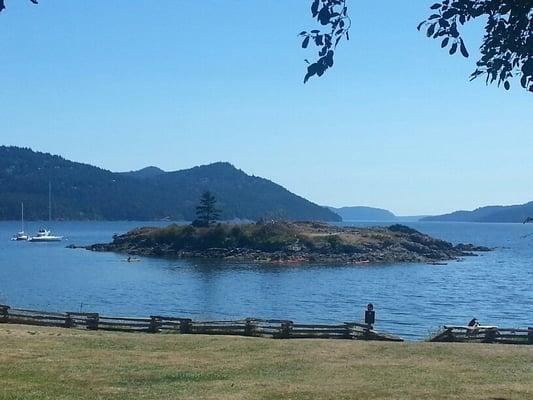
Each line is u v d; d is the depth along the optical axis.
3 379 16.12
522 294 61.47
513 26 5.43
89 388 15.45
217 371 17.91
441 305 53.59
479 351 21.70
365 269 89.19
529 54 5.47
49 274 78.12
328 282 71.19
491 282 72.75
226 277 75.94
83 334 24.33
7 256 109.69
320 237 109.75
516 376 17.55
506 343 24.75
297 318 45.78
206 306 52.09
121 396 14.62
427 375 17.61
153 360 19.39
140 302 54.09
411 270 88.31
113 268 87.38
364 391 15.41
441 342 24.28
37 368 17.62
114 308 50.31
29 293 59.25
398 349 21.95
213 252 108.38
